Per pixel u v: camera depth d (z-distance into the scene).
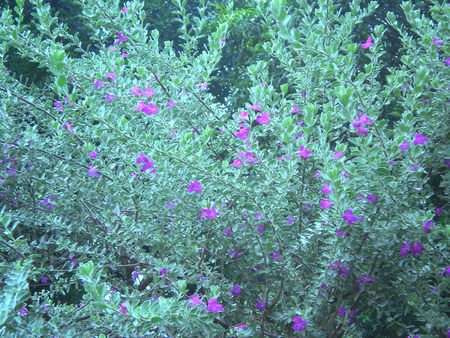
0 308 1.69
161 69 2.87
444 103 2.64
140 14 2.92
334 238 2.36
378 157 2.32
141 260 2.78
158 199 2.65
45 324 2.19
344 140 3.44
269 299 2.72
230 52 5.21
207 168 2.42
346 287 2.66
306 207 2.83
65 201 3.04
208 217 2.57
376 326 3.26
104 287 1.86
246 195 2.48
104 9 2.84
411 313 2.96
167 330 2.27
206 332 2.17
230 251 2.71
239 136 2.54
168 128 2.64
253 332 2.62
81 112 2.96
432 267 2.47
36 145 2.92
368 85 2.74
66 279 3.11
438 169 2.98
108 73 2.92
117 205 2.66
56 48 2.63
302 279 2.69
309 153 2.45
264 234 2.55
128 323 2.00
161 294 2.81
